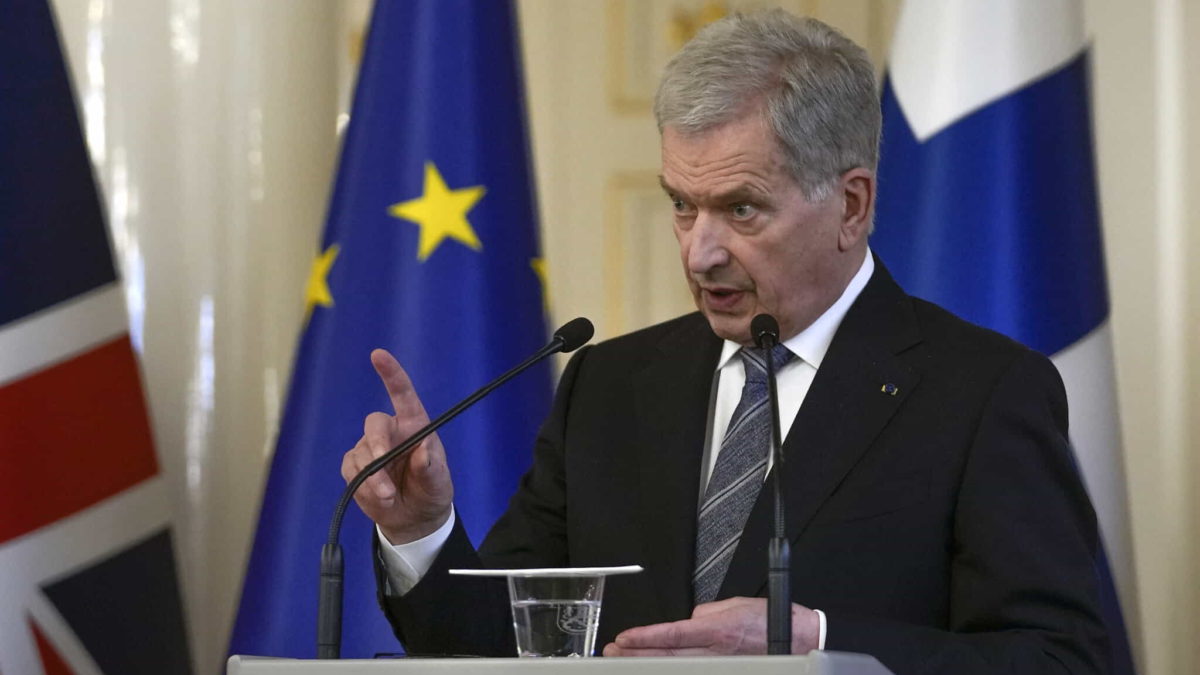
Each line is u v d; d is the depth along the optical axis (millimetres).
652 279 16156
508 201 11703
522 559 8195
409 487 7180
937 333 7812
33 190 11375
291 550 11062
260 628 11023
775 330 6727
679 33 16328
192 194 13555
